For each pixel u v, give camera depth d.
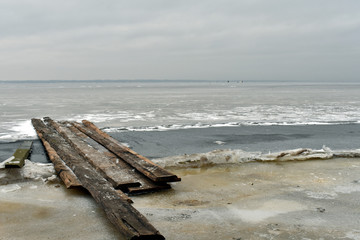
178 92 63.66
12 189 5.64
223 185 6.12
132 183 5.60
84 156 7.54
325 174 6.89
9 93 58.03
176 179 5.74
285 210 4.83
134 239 3.50
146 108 24.98
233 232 4.05
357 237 3.92
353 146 10.35
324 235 3.97
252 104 29.22
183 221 4.39
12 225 4.21
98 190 4.98
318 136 12.23
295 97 41.94
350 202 5.17
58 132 11.74
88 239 3.82
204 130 13.64
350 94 51.31
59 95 49.56
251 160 8.09
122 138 11.66
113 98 40.12
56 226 4.19
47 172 6.61
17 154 7.46
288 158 8.19
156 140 11.29
